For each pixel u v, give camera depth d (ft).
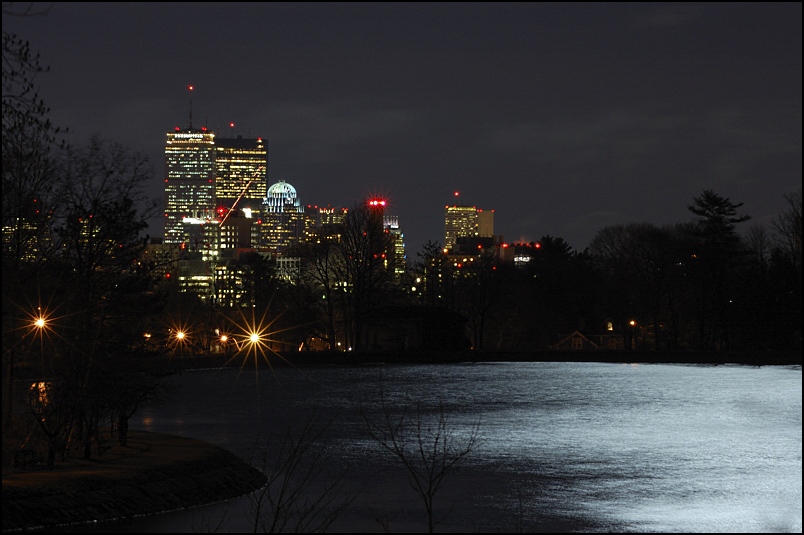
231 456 151.23
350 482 149.18
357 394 341.41
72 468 130.52
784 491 147.02
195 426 223.51
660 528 122.52
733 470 165.99
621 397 328.29
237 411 267.18
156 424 227.81
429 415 262.06
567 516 128.47
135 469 130.93
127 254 149.07
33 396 137.49
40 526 110.73
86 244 146.10
